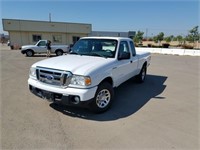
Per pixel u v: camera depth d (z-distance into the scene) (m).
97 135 3.25
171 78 8.26
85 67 3.81
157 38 58.44
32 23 31.94
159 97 5.44
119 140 3.11
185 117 4.08
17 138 3.09
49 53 17.58
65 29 34.12
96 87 3.83
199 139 3.20
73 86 3.63
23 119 3.79
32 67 4.24
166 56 20.45
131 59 5.66
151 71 10.14
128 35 60.16
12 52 22.39
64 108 4.39
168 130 3.48
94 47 5.12
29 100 4.89
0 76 7.87
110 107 4.50
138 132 3.38
